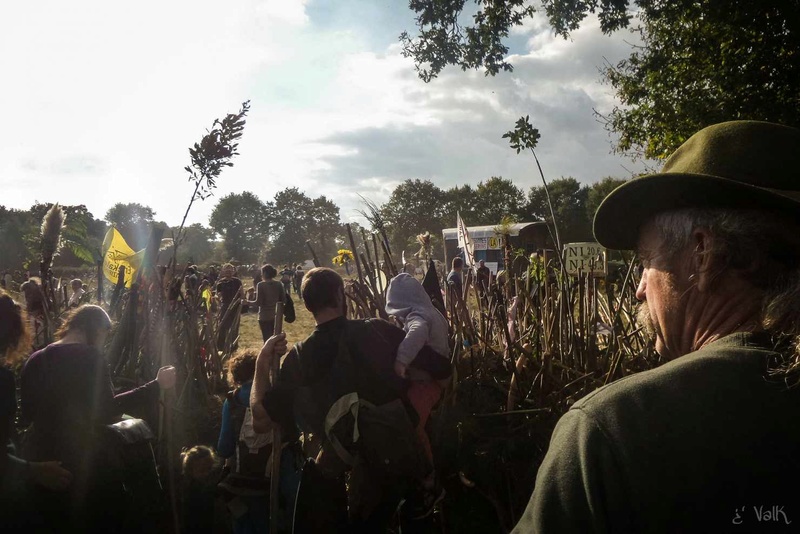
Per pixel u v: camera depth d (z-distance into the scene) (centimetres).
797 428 71
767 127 88
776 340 79
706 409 73
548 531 77
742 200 84
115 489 254
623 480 73
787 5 1077
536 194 5969
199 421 385
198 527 302
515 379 324
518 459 302
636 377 81
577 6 1055
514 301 387
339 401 225
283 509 293
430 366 251
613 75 1458
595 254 413
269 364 251
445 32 1111
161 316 420
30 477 227
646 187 92
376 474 221
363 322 241
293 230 8431
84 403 246
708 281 85
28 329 250
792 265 82
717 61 1273
